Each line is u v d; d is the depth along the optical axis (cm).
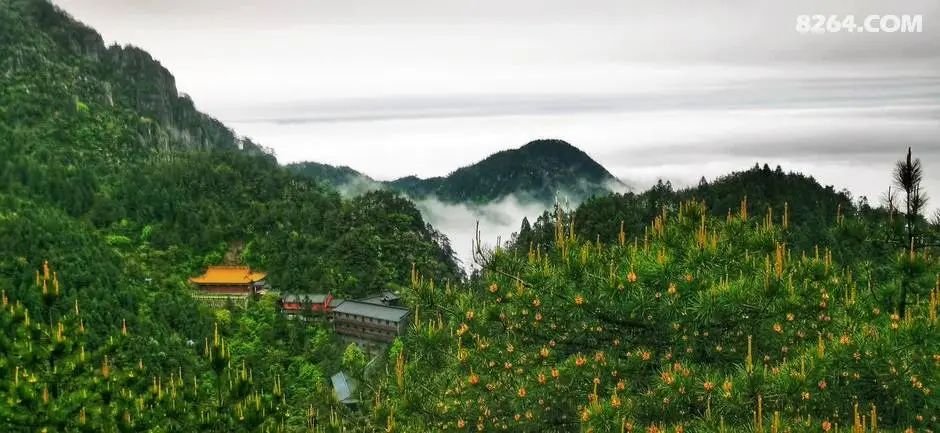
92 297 9006
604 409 1421
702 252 1623
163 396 2739
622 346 1711
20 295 8000
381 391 2194
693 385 1413
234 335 10850
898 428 1383
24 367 2436
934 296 1457
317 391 6219
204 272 13425
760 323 1579
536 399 1694
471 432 1816
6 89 18588
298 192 17400
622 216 12588
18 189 13475
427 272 15000
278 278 13312
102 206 14650
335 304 12062
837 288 1673
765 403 1362
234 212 15912
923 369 1345
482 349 1802
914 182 1573
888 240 1622
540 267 1741
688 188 14312
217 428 2705
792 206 11662
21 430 2288
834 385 1388
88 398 2469
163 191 15562
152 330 9162
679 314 1546
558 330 1733
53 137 17575
